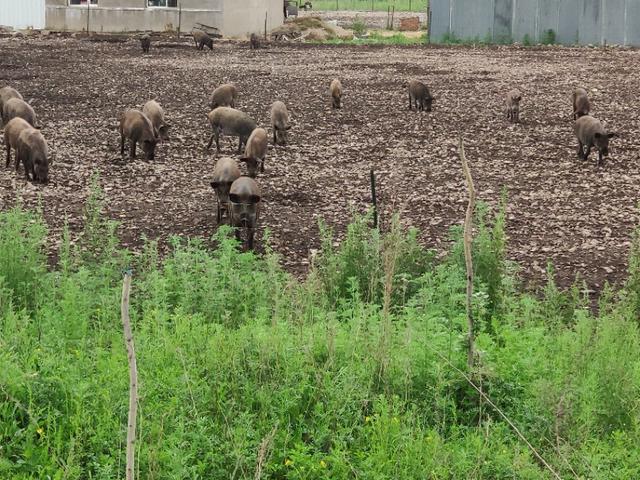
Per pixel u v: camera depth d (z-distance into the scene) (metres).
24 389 16.95
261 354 18.22
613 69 79.00
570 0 106.88
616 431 16.47
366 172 40.78
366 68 80.31
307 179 39.38
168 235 31.59
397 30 146.00
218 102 53.75
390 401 17.56
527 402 17.56
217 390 17.19
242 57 89.88
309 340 19.03
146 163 42.00
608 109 58.16
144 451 15.42
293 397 17.25
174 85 68.00
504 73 76.38
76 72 74.38
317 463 15.64
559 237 31.77
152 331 21.03
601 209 35.28
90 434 16.16
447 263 25.69
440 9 113.06
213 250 30.08
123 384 17.20
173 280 24.17
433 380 18.09
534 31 109.31
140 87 66.56
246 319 21.30
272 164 42.12
